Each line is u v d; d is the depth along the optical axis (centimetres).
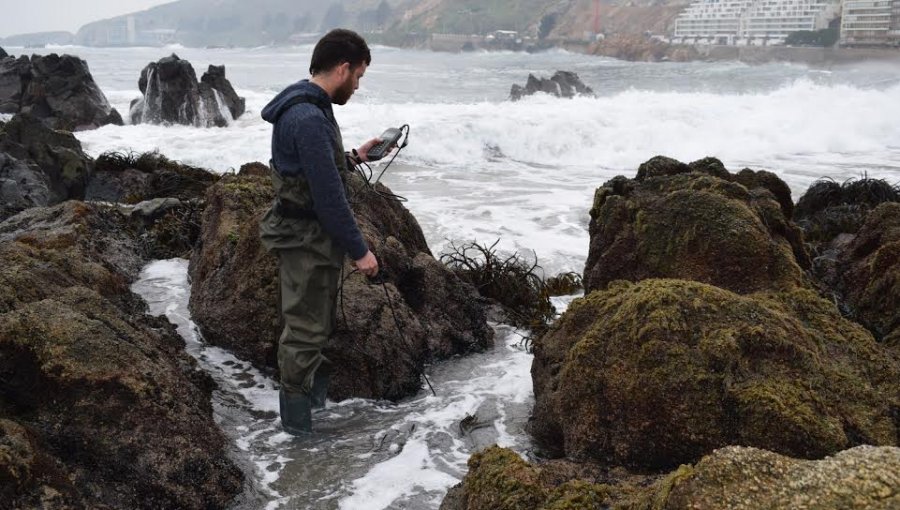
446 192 1477
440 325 579
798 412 323
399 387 500
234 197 659
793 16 14925
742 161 2039
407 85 5062
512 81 5588
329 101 404
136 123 2909
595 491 287
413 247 714
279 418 458
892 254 562
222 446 399
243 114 3014
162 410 373
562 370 405
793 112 2491
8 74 2872
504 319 683
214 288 575
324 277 414
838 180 1702
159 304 640
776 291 488
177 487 355
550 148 2072
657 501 239
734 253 513
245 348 536
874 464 205
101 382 360
